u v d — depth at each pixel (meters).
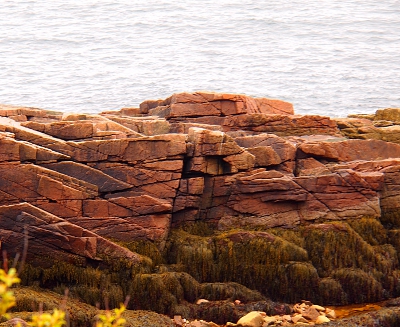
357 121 114.19
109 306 87.50
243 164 97.06
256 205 96.12
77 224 91.31
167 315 86.81
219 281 91.69
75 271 88.25
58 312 44.19
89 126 95.88
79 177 92.62
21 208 87.94
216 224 96.94
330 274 92.31
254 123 108.44
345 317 86.50
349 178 96.00
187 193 95.19
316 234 94.38
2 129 93.44
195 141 95.81
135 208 92.56
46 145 93.50
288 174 99.25
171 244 93.69
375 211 96.44
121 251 89.69
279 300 90.94
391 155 103.81
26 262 87.81
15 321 75.50
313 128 109.31
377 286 91.31
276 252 91.75
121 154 93.69
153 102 115.75
